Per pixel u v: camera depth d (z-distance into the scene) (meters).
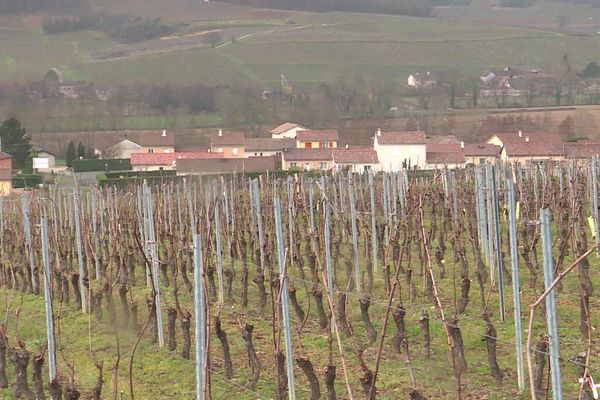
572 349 21.00
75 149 123.81
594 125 136.00
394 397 18.62
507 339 22.09
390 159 96.00
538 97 170.75
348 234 33.09
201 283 16.03
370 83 192.50
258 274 27.52
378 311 25.81
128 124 148.88
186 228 38.03
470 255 34.94
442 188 44.53
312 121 148.00
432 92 174.88
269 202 39.41
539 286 28.20
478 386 19.03
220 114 158.88
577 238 29.59
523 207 36.62
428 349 20.92
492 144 100.56
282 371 18.84
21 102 162.75
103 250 37.81
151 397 20.27
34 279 33.81
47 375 22.75
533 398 11.01
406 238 30.62
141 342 24.67
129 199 42.69
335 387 19.58
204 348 16.14
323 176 38.06
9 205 44.62
